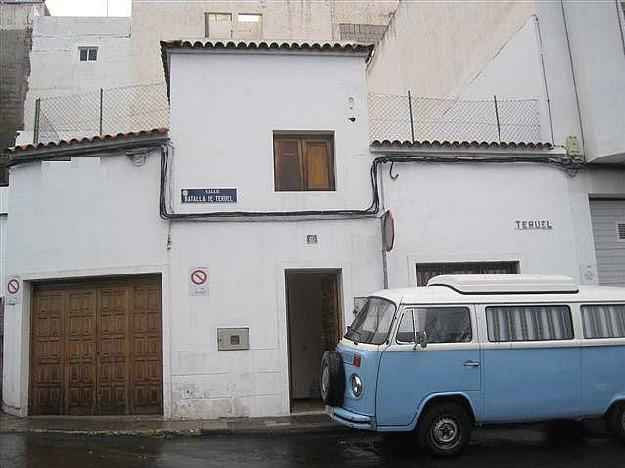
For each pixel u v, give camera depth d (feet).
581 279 38.50
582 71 40.40
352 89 38.11
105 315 35.76
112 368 35.19
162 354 34.12
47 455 26.35
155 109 67.31
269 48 37.24
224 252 35.09
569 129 40.42
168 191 35.27
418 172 37.81
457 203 37.91
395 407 25.25
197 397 33.65
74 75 86.69
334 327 37.93
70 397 35.42
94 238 35.53
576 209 39.40
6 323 36.81
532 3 42.42
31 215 36.78
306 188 37.22
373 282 36.11
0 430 31.73
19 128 84.43
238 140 36.40
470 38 51.34
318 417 33.45
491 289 27.43
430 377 25.67
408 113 48.44
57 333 36.27
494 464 24.43
